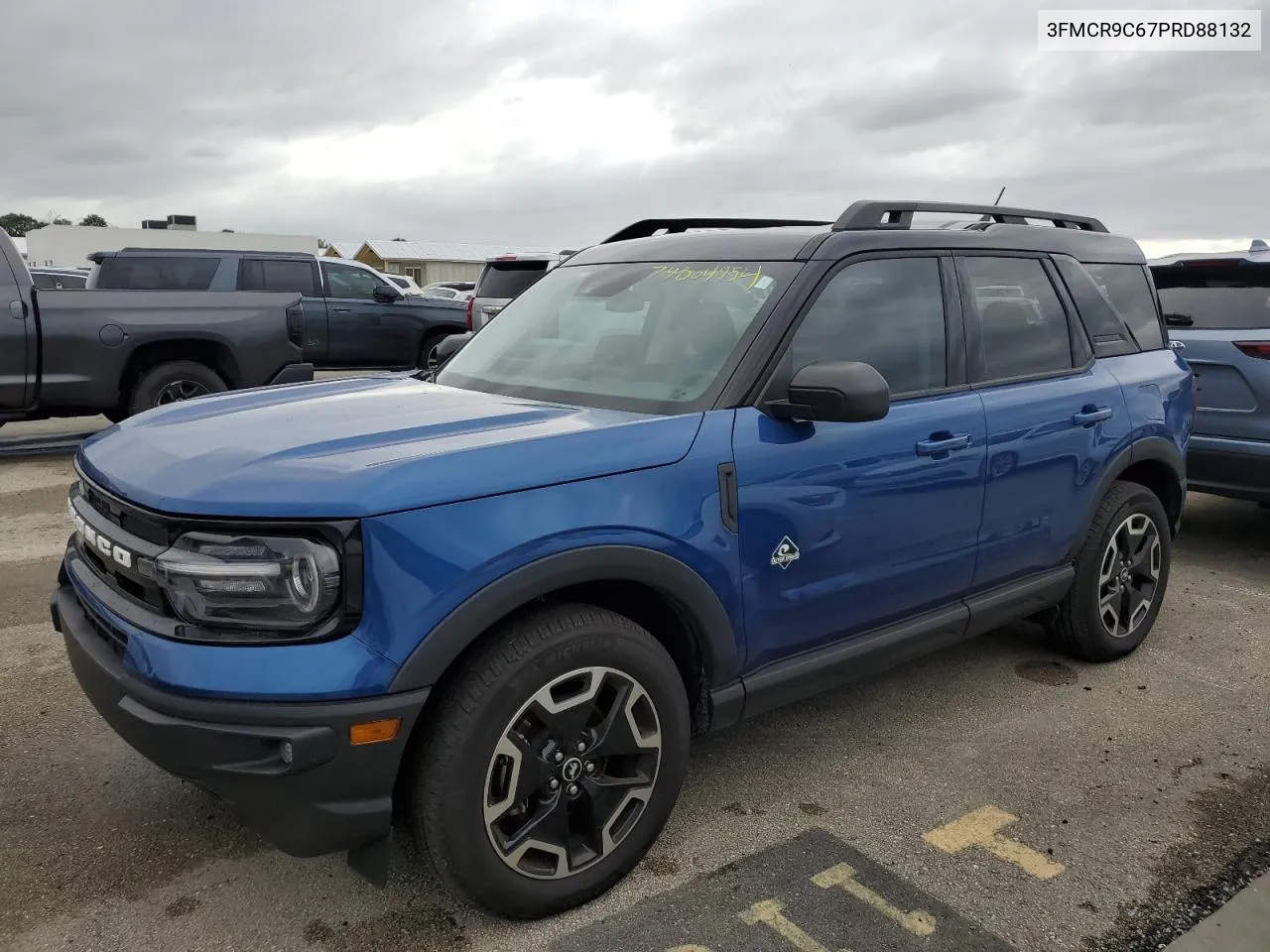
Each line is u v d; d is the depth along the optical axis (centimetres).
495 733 231
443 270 5519
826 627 303
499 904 242
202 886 264
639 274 346
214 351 854
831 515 292
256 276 1219
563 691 244
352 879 268
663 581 254
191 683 210
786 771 333
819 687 308
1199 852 287
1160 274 607
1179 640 464
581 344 332
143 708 216
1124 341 426
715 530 264
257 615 212
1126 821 304
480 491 226
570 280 379
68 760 329
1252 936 250
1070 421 375
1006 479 350
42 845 281
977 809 309
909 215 349
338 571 211
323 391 331
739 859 280
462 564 221
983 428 339
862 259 318
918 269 337
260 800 216
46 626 449
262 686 208
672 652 286
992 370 356
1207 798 319
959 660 435
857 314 313
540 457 239
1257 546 633
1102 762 342
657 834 270
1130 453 409
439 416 274
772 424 281
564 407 294
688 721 272
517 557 227
